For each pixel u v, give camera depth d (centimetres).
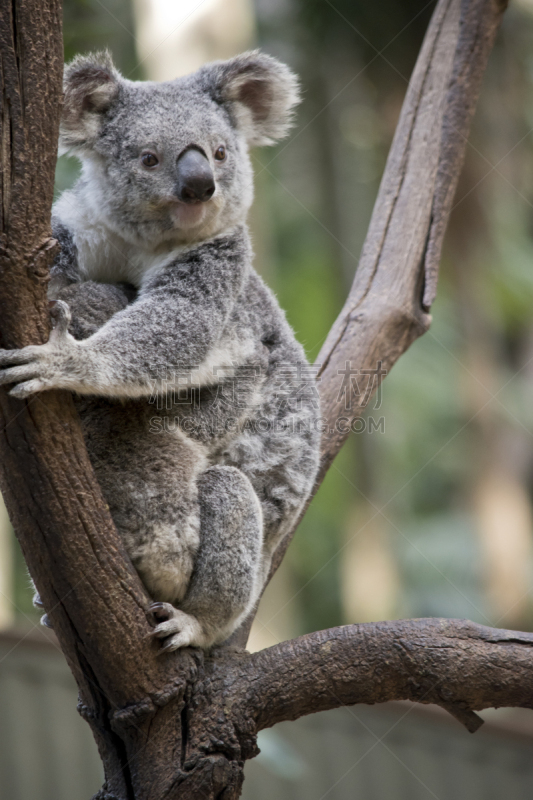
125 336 600
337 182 2186
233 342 692
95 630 542
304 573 2428
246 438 718
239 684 589
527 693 582
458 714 599
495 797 1159
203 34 1520
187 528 629
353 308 890
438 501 2514
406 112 963
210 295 667
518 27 1938
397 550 2295
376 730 1196
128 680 559
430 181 926
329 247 2247
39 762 1134
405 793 1179
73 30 1289
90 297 644
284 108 800
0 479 521
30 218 484
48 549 525
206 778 561
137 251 718
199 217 675
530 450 2217
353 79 1938
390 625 603
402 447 2425
